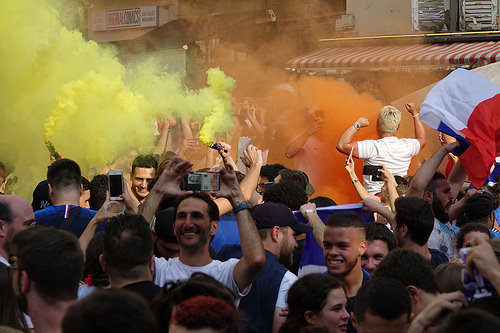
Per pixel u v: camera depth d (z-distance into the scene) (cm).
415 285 645
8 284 657
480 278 548
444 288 680
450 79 1134
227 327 466
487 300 553
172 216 839
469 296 604
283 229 820
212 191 744
